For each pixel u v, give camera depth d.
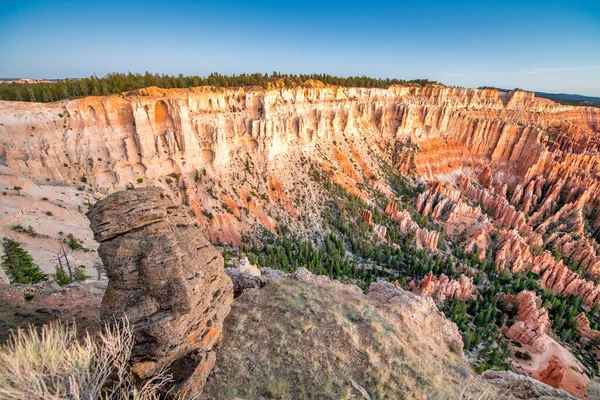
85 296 23.67
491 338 60.28
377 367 16.86
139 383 12.63
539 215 130.50
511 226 122.50
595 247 108.25
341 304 23.66
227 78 119.94
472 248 102.44
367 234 103.62
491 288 76.38
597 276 96.50
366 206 121.62
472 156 169.50
